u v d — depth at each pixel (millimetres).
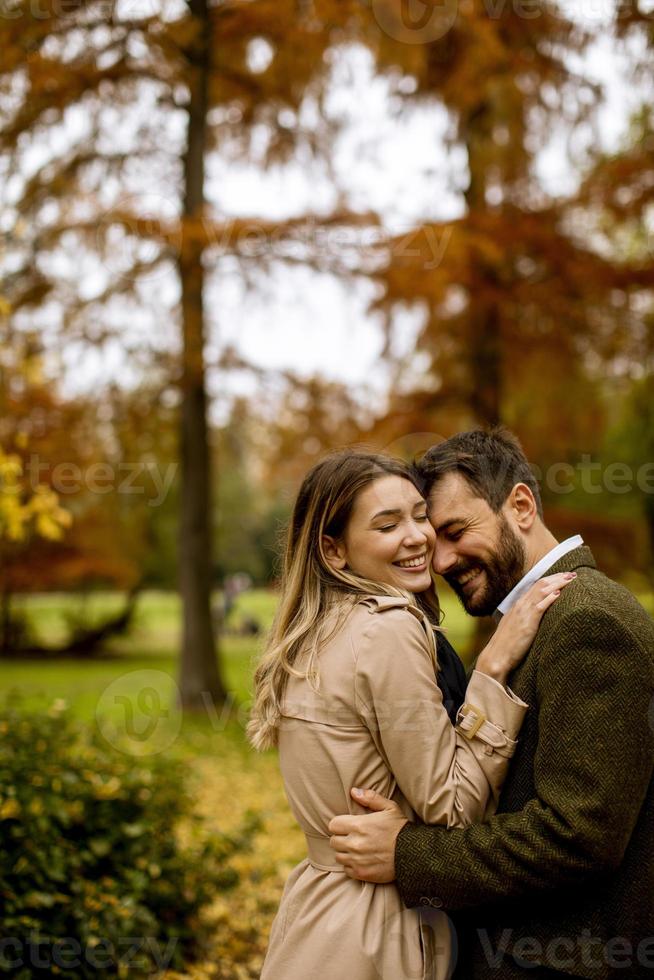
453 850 1597
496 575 1861
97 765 3293
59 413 9156
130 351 9555
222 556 29359
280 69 9938
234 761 7867
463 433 1987
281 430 10328
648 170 8438
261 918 3830
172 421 10680
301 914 1747
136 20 9062
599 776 1500
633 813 1518
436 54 8812
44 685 12820
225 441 11672
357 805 1734
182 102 9961
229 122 10703
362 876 1687
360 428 9789
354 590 1850
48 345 9109
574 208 8977
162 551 21375
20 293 9016
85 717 6660
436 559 1896
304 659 1823
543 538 1898
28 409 8195
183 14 9586
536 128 9430
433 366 9859
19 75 8672
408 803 1755
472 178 9422
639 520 9594
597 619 1566
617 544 9133
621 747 1513
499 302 8797
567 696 1552
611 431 12766
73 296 9367
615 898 1592
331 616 1821
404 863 1640
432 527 1893
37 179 9039
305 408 10047
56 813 2787
